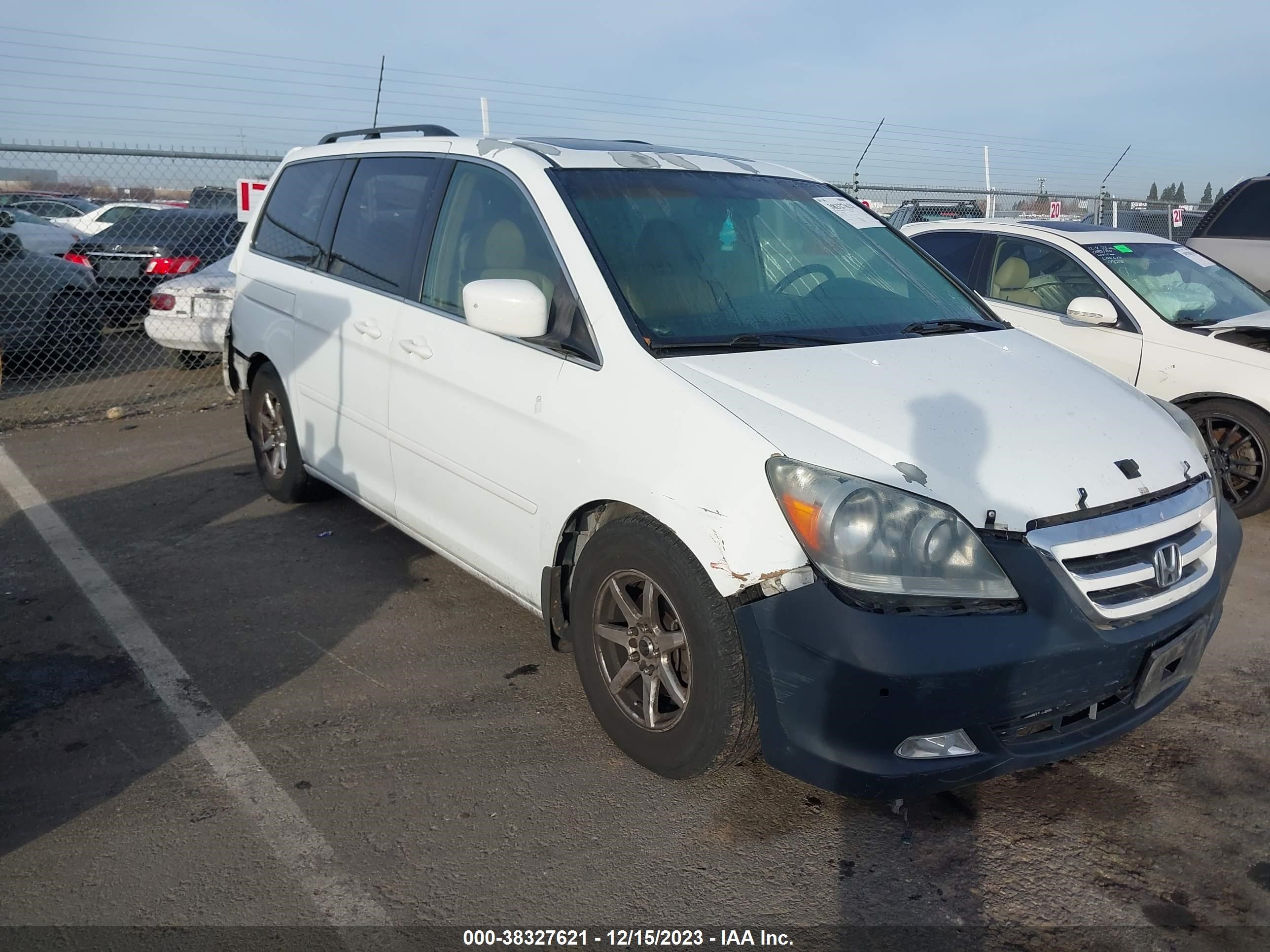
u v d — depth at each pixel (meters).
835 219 4.00
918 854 2.74
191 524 5.19
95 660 3.74
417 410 3.80
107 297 10.19
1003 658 2.43
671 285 3.21
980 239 6.70
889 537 2.46
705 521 2.61
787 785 3.04
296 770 3.07
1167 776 3.12
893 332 3.39
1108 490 2.65
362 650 3.85
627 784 3.03
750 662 2.58
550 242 3.31
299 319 4.66
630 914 2.50
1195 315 5.85
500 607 4.25
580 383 3.04
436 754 3.17
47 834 2.75
